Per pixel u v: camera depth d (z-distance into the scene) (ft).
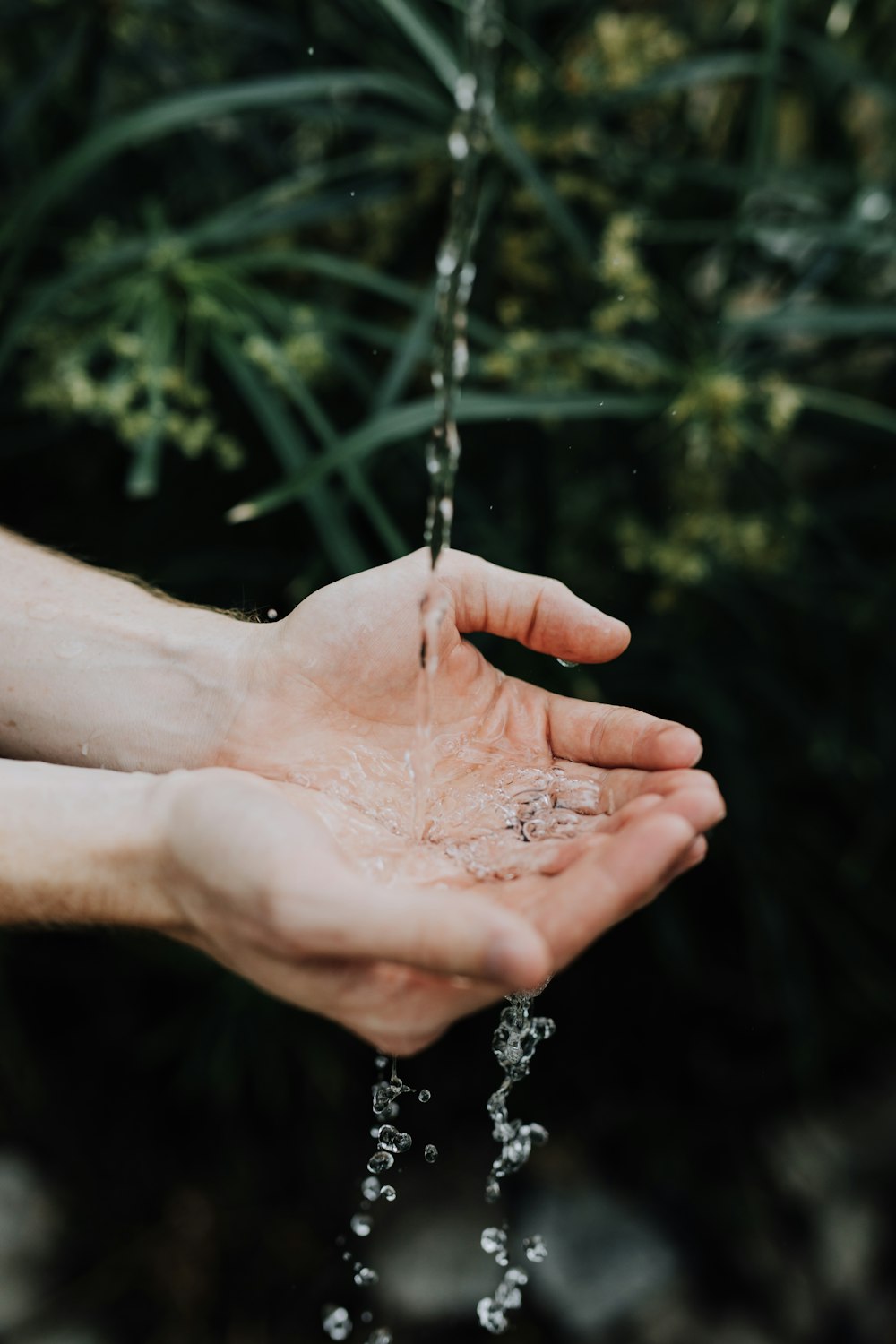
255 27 2.80
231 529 2.90
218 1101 3.28
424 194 2.73
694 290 2.92
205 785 1.83
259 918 1.71
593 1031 3.30
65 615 2.22
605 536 2.88
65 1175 3.23
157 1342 3.04
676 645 2.89
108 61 2.84
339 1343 3.04
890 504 2.92
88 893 1.86
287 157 3.06
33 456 2.98
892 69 2.91
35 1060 3.29
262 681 2.13
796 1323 3.06
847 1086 3.34
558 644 2.10
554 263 2.77
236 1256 3.16
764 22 2.67
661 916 3.00
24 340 2.57
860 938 3.13
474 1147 3.29
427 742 2.10
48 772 1.94
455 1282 3.08
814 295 2.81
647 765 1.98
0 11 2.73
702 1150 3.26
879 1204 3.18
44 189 2.48
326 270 2.55
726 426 2.50
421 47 2.45
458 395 2.44
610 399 2.50
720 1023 3.33
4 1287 3.02
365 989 1.73
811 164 2.86
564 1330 3.04
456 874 1.90
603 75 2.64
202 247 2.63
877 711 2.96
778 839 3.06
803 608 2.95
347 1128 3.29
